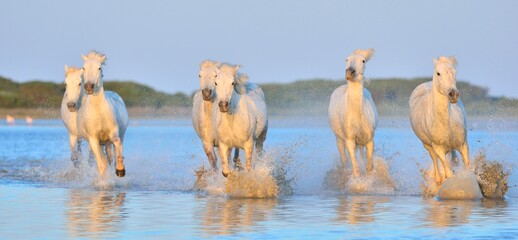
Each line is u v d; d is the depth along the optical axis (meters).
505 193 65.69
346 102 70.12
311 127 168.75
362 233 48.44
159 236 47.69
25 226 51.06
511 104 141.50
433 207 59.16
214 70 67.19
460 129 64.69
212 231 49.25
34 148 128.25
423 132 66.88
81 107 74.56
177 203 62.12
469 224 51.38
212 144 72.25
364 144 71.19
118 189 72.44
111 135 74.25
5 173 87.25
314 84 157.75
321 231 49.16
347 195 67.19
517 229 49.53
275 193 66.12
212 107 69.31
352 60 69.06
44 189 72.31
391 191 69.69
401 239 46.56
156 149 119.25
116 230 49.66
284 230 49.53
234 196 66.19
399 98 181.00
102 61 73.38
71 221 52.97
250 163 68.12
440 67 62.94
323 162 89.75
